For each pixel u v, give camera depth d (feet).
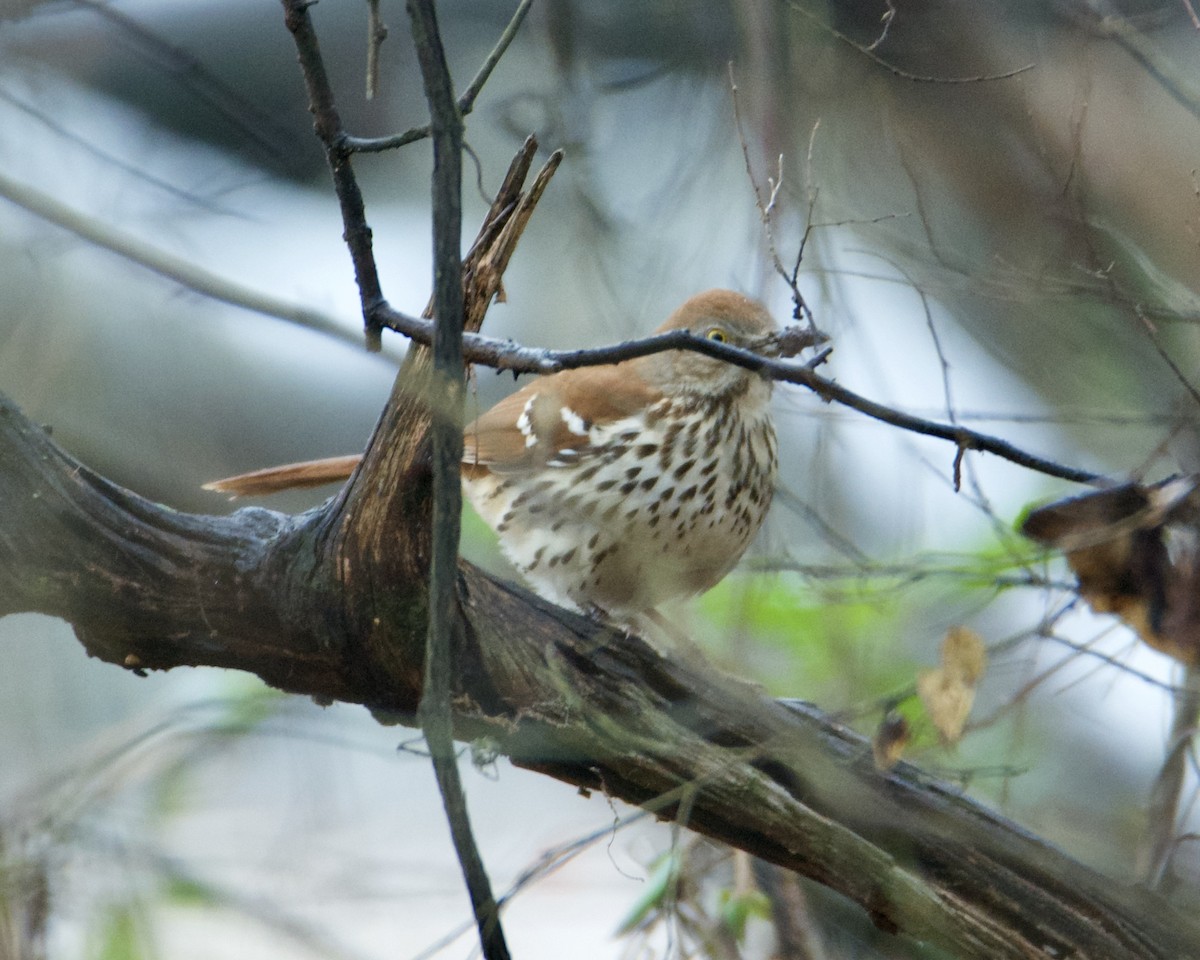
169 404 33.71
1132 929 23.56
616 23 37.01
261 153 30.22
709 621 32.96
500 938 18.86
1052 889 23.66
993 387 37.68
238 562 21.56
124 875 27.22
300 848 34.58
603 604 30.32
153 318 33.19
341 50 42.27
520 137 32.14
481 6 42.50
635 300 31.24
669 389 29.53
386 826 39.65
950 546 32.27
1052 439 35.47
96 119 33.24
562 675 22.99
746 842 23.40
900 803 23.76
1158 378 31.63
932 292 26.84
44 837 26.09
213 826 35.88
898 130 35.70
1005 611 29.35
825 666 28.14
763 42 30.71
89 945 26.86
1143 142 37.35
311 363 38.19
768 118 30.25
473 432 30.60
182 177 33.78
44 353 29.09
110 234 19.58
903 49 37.37
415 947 36.70
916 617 29.17
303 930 33.24
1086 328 32.30
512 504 30.35
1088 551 22.67
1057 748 32.27
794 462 35.06
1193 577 22.35
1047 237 30.83
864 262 34.63
